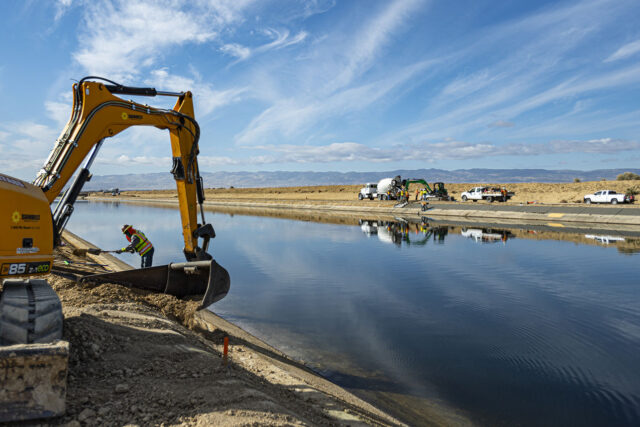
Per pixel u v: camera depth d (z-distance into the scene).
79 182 6.84
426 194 58.78
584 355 8.69
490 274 16.91
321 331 10.26
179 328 7.38
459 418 6.25
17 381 3.49
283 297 13.52
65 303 7.00
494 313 11.73
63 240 24.56
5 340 4.14
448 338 9.76
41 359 3.56
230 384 5.03
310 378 7.23
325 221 42.50
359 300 13.20
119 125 7.48
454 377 7.70
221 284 8.09
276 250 23.58
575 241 26.19
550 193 62.44
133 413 3.98
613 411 6.41
